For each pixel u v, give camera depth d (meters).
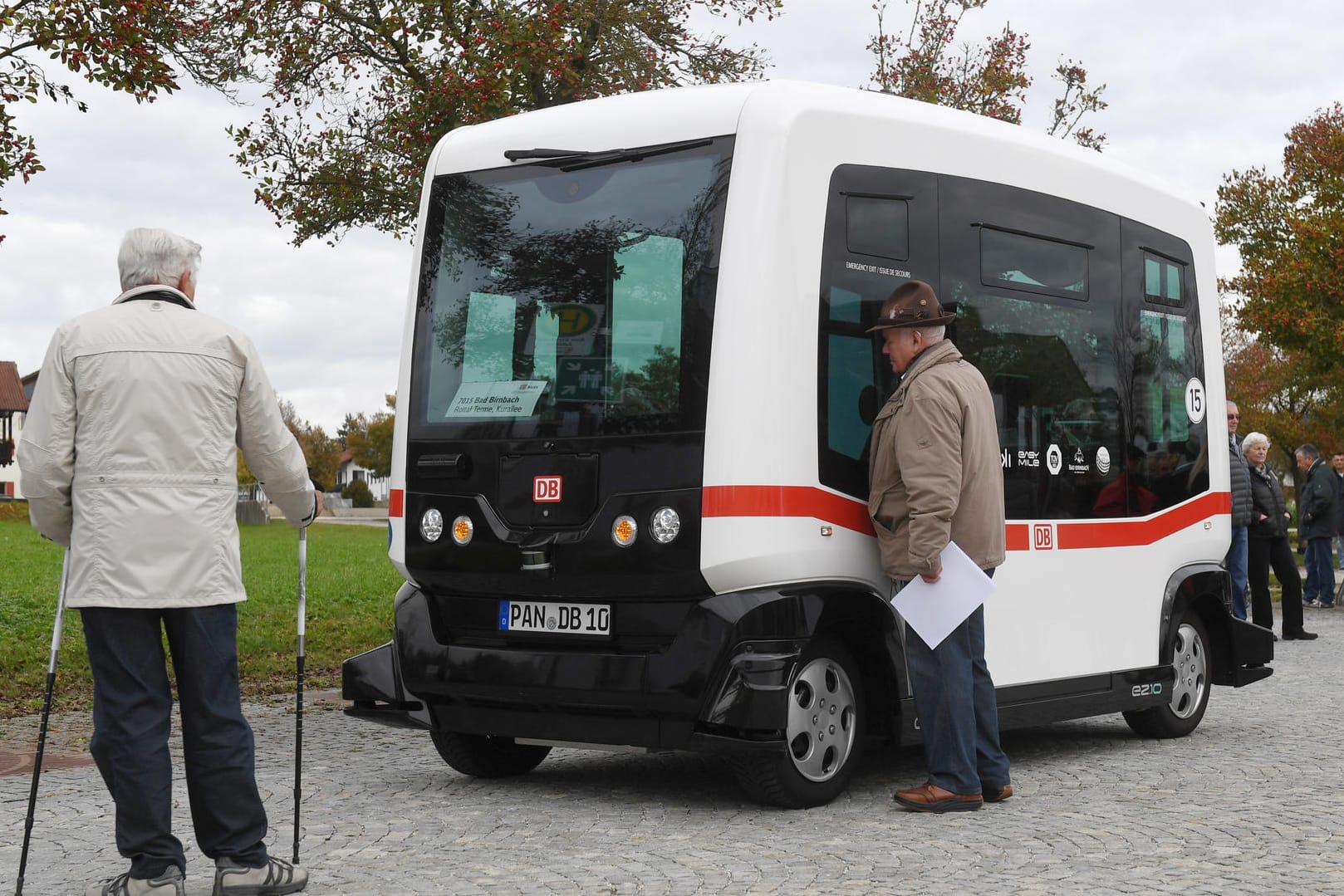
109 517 4.38
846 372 6.22
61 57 9.48
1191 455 8.34
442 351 6.70
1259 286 31.92
